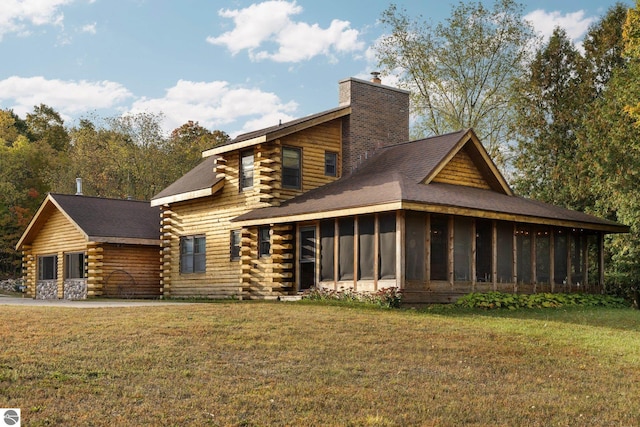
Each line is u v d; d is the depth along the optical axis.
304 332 15.77
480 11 41.34
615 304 26.36
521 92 40.66
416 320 17.98
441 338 15.78
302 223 25.30
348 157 28.55
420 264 22.08
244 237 26.92
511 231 25.08
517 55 41.09
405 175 24.44
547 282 26.39
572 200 37.44
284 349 14.13
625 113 30.39
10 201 57.75
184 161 57.22
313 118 27.48
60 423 9.25
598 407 11.08
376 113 29.62
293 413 10.15
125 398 10.43
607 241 34.25
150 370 12.05
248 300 25.89
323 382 11.84
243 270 26.75
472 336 16.14
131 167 55.19
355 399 10.96
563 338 16.48
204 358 13.09
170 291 31.05
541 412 10.66
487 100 42.19
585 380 12.88
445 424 9.91
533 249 25.72
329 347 14.43
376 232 21.97
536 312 21.89
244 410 10.18
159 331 15.21
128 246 33.22
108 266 32.56
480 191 25.92
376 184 23.89
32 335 14.39
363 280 22.42
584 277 28.06
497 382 12.47
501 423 10.08
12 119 75.81
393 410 10.48
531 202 27.14
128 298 32.34
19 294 45.19
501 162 42.59
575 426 10.09
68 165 60.69
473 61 41.50
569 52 39.66
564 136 39.25
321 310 19.56
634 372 13.52
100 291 32.16
